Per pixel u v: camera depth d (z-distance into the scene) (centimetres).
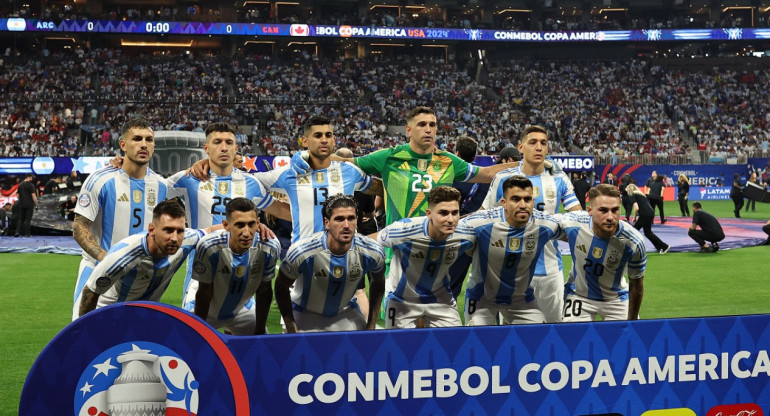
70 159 2686
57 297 931
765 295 922
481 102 4409
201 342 352
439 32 4703
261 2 4997
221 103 4022
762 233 1786
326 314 539
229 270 493
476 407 376
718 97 4547
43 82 4028
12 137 3378
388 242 536
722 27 5050
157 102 3928
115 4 4931
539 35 4809
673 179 3494
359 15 5106
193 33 4359
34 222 1820
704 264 1234
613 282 585
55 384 339
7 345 659
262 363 355
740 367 401
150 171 605
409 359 369
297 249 497
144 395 346
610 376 387
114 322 344
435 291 563
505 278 555
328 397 362
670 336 392
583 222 565
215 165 627
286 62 4675
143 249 458
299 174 642
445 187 496
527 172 665
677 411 395
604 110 4397
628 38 4806
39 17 4241
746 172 3553
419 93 4431
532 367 380
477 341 374
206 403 353
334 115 4084
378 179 689
